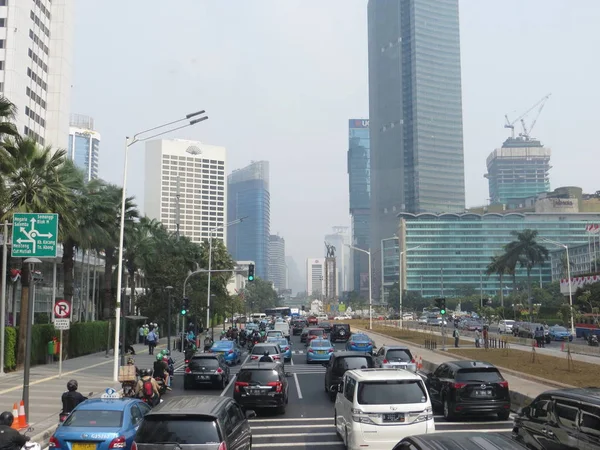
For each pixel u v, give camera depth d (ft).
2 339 98.99
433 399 61.05
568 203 651.25
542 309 303.27
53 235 61.16
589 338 166.50
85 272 196.24
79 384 87.92
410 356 88.22
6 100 82.84
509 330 234.79
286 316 392.27
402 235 631.97
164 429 30.22
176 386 89.10
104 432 35.58
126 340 154.40
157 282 184.96
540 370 94.17
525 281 608.19
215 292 241.96
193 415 30.58
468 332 225.35
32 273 59.21
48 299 172.35
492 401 54.24
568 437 31.78
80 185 128.47
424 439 21.09
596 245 492.95
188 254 234.99
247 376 61.57
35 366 113.60
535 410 35.83
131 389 68.13
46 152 106.52
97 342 150.00
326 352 125.39
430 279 621.31
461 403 54.13
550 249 615.57
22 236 60.85
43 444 50.52
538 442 34.65
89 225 126.72
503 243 626.23
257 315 386.93
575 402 32.30
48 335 120.37
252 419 59.57
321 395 77.77
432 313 416.05
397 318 428.15
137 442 30.04
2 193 91.20
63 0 353.72
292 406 68.23
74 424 36.55
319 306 650.02
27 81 316.40
